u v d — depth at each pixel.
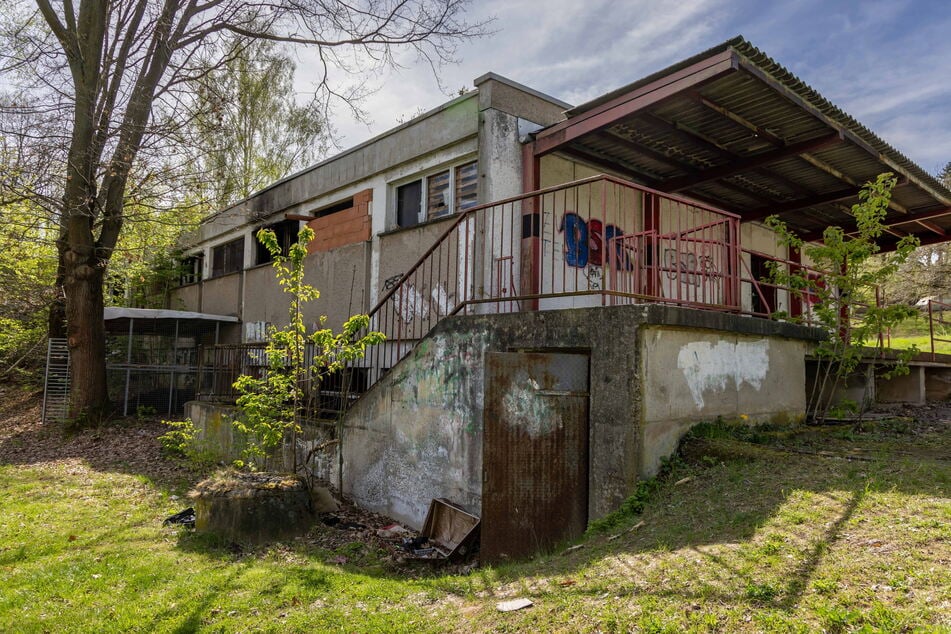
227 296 15.16
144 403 14.73
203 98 12.32
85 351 12.48
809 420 7.12
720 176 8.80
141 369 14.41
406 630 3.65
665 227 9.73
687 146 8.09
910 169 8.68
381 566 5.37
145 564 5.18
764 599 2.97
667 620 2.97
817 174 9.05
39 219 12.05
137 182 12.77
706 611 2.98
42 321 17.44
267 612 4.16
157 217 13.55
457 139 8.51
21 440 11.88
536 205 8.02
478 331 6.09
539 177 8.13
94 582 4.75
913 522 3.48
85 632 3.87
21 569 5.05
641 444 4.85
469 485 6.01
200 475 8.90
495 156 7.98
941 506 3.65
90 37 11.58
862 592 2.84
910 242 6.46
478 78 8.19
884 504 3.81
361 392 8.98
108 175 12.07
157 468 9.41
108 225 12.88
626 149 8.19
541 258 7.09
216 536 5.94
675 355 5.24
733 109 6.91
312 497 7.07
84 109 11.52
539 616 3.38
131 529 6.33
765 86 6.30
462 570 5.25
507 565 4.86
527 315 5.66
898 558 3.08
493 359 5.53
